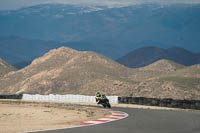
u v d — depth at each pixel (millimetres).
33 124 58094
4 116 76438
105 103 112938
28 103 138750
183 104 111500
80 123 58750
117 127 52438
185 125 56062
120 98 145250
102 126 53750
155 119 68000
